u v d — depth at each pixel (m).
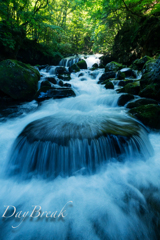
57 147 2.95
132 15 12.65
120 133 3.29
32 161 3.06
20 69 7.36
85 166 3.00
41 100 7.26
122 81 8.27
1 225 2.03
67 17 21.22
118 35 14.40
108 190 2.55
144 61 9.26
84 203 2.30
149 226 1.97
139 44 11.73
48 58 17.20
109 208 2.21
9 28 10.77
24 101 7.43
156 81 5.79
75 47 23.89
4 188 2.71
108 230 1.93
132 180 2.75
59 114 4.89
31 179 2.91
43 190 2.61
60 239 1.85
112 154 3.15
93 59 17.61
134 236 1.87
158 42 10.22
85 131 3.32
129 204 2.28
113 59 15.62
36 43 15.84
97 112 5.13
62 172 2.95
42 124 3.85
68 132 3.29
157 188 2.57
